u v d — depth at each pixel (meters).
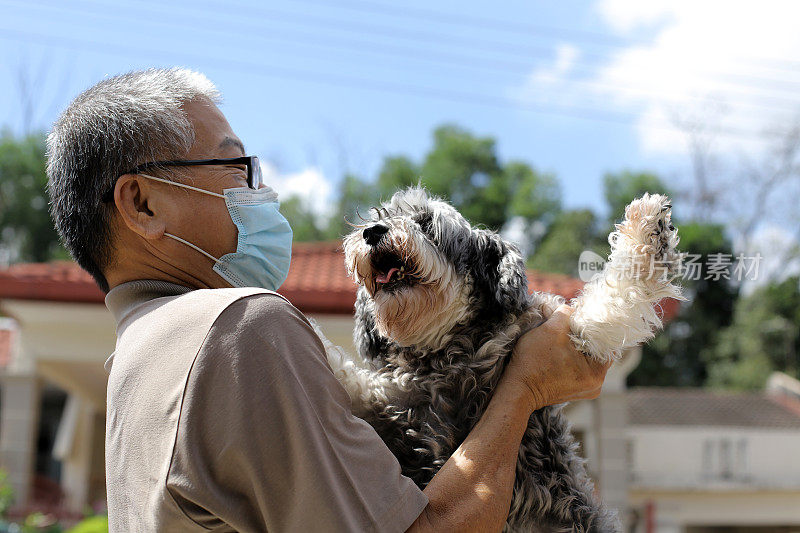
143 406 1.49
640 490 16.08
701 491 16.00
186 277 1.87
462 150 33.66
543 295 2.41
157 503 1.40
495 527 1.56
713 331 28.20
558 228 27.38
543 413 2.19
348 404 1.57
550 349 1.87
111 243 1.84
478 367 2.16
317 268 9.05
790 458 17.28
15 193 29.30
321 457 1.40
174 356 1.49
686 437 17.34
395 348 2.41
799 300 26.19
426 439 2.08
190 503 1.38
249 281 2.00
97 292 8.38
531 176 32.66
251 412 1.40
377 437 1.55
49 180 1.96
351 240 2.42
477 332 2.28
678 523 15.71
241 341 1.45
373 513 1.42
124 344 1.64
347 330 7.98
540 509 2.05
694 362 28.20
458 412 2.15
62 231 1.93
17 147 29.47
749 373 26.42
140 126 1.82
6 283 8.38
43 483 13.03
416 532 1.46
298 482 1.37
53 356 8.67
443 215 2.36
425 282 2.22
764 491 16.08
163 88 1.90
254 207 1.97
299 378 1.46
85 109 1.86
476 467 1.61
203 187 1.89
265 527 1.40
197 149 1.89
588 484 2.26
